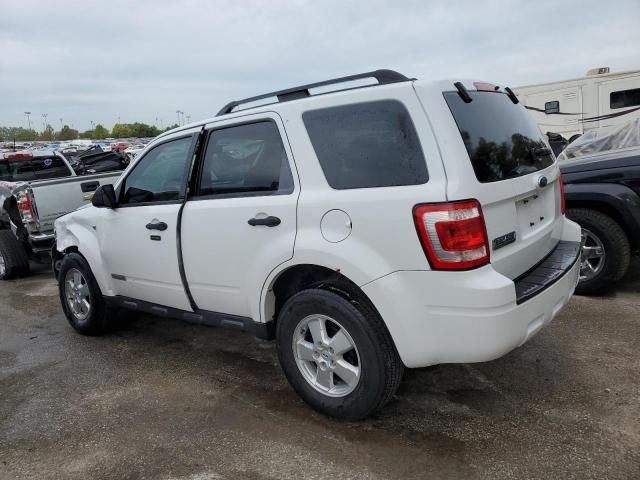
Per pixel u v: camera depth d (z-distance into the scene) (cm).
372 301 265
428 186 249
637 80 1490
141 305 411
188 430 307
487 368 352
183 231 350
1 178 865
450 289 246
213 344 440
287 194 297
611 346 371
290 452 278
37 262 790
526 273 295
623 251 446
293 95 314
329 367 296
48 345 465
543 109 1645
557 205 341
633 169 438
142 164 394
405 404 316
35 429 320
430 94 256
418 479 251
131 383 375
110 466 278
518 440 274
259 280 310
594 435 274
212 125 345
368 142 270
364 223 263
